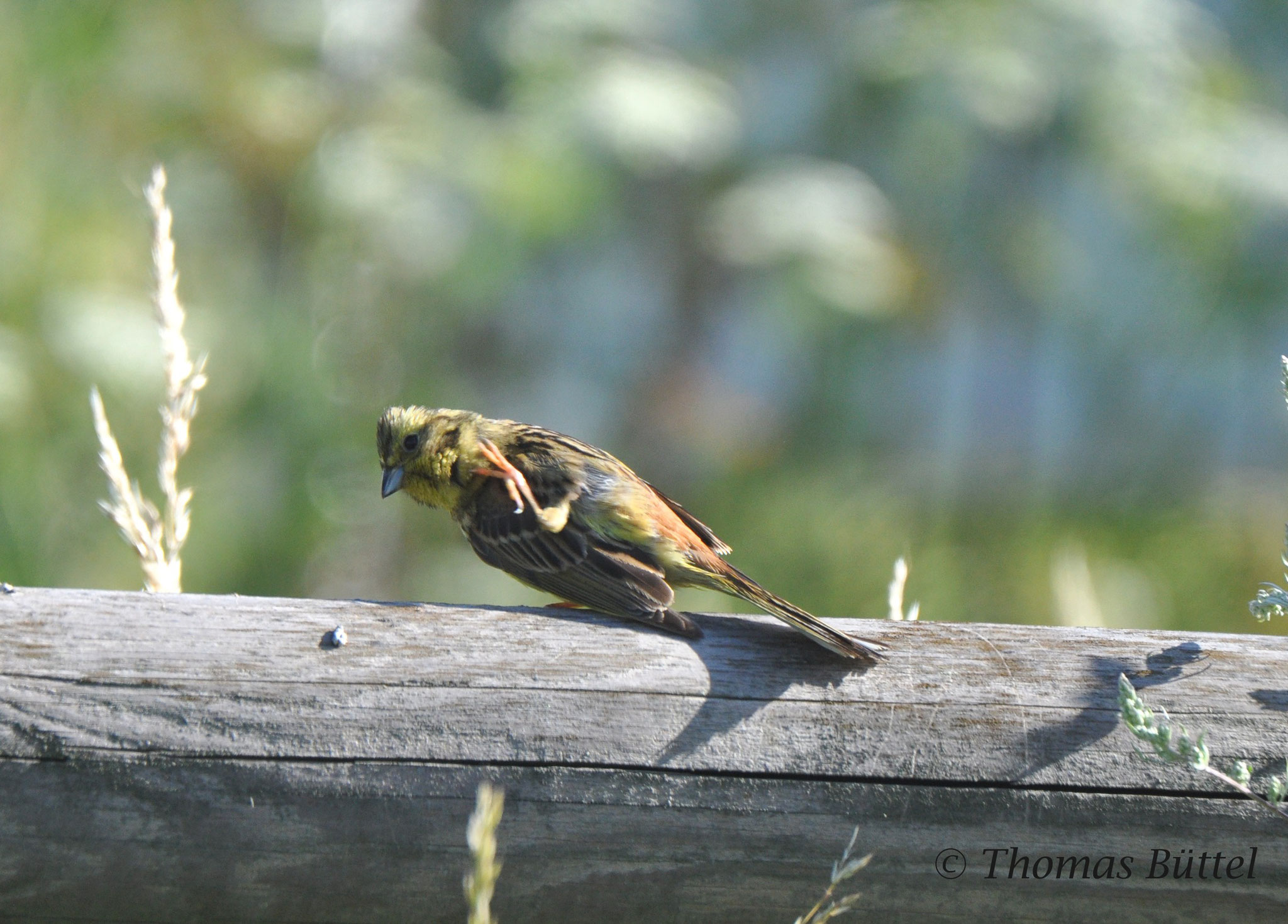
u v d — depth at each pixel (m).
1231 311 14.87
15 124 11.40
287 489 12.72
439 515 13.94
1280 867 3.95
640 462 15.99
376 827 3.88
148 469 11.53
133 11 12.19
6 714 3.87
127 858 3.86
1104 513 13.80
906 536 13.32
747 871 3.95
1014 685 4.11
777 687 4.07
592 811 3.92
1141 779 3.97
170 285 5.71
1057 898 3.99
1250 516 13.72
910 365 15.70
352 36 13.41
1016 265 14.70
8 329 11.00
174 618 4.08
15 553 10.45
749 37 15.61
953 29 13.48
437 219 13.28
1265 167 13.89
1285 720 4.04
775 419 15.05
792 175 13.98
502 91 14.27
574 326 16.16
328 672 4.00
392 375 13.59
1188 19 14.62
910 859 3.96
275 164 13.23
